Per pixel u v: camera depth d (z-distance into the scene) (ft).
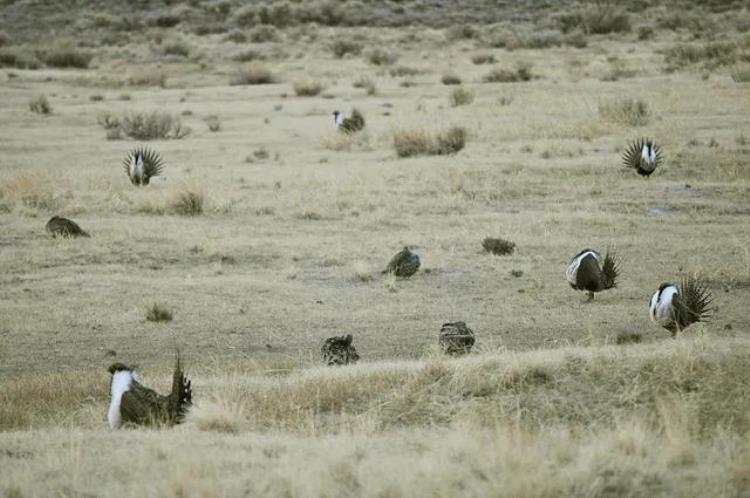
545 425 126.31
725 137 406.41
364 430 125.29
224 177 370.73
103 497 97.35
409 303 233.35
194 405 134.82
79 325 221.46
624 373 138.21
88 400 159.74
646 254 267.80
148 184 360.07
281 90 625.00
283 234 296.51
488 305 229.45
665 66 650.84
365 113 513.04
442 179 351.05
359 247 279.49
